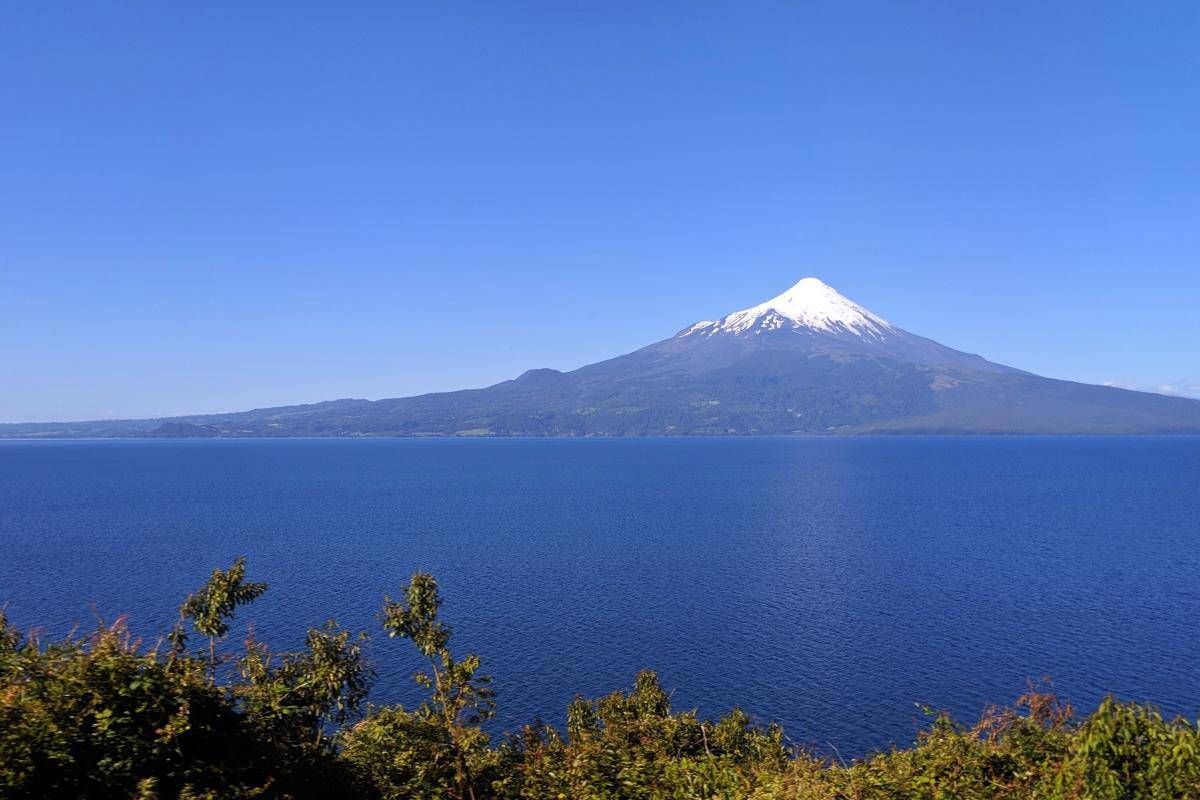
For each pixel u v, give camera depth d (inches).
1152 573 2689.5
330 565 2800.2
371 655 1643.7
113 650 356.5
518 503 5334.6
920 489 6402.6
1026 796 379.2
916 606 2172.7
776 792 402.6
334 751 459.8
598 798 425.4
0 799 290.7
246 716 390.0
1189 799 328.2
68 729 314.0
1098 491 6200.8
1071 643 1801.2
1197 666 1624.0
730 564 2844.5
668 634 1862.7
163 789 321.7
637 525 4072.3
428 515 4576.8
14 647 397.1
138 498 5802.2
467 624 1951.3
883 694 1459.2
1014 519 4340.6
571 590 2374.5
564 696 1424.7
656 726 585.9
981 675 1567.4
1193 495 5831.7
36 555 3070.9
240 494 6112.2
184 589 2345.0
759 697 1443.2
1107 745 343.9
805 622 1988.2
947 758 416.8
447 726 489.1
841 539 3540.8
